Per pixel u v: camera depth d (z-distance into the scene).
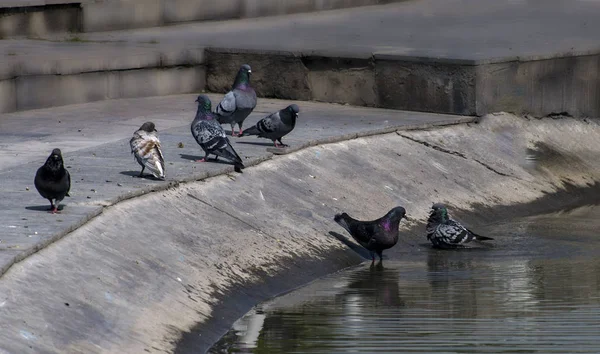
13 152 18.66
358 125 22.14
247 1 33.06
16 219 13.67
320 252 16.45
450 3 39.31
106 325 11.86
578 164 23.89
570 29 31.25
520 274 15.82
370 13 35.66
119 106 23.91
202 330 12.82
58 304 11.77
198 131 17.44
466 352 11.98
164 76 25.69
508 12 36.62
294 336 12.78
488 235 18.75
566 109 25.59
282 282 15.16
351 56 25.08
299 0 34.81
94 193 15.15
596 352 11.96
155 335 12.15
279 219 16.80
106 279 12.77
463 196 20.48
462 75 23.89
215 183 16.94
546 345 12.25
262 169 18.09
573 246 17.81
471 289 14.91
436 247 17.70
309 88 25.59
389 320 13.36
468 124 23.58
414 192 19.81
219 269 14.58
